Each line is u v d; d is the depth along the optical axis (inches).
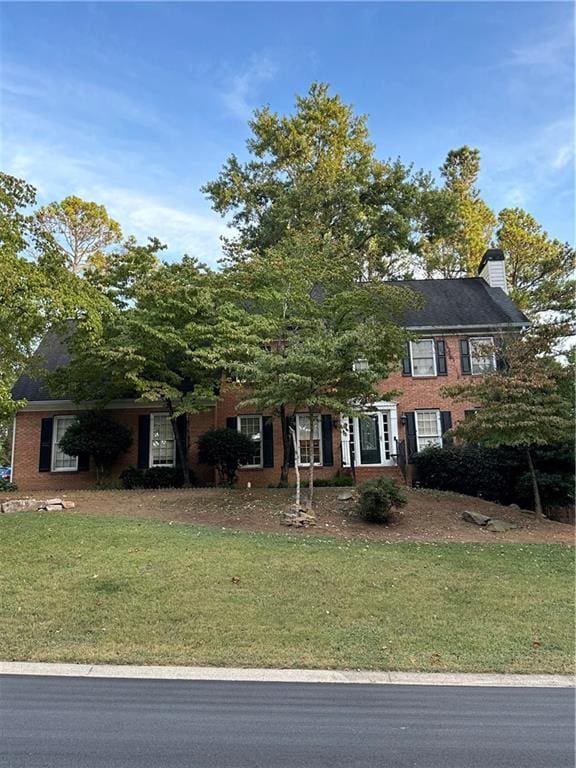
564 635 287.6
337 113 1232.8
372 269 1183.6
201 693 211.5
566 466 693.9
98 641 268.8
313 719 186.9
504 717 190.7
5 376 587.5
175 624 290.8
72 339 715.4
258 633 281.0
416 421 879.1
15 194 534.6
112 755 157.3
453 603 335.3
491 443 601.0
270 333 690.2
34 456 869.8
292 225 1122.0
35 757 155.7
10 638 271.4
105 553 416.5
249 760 154.6
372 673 237.9
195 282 716.7
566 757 159.5
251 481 866.1
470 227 1385.3
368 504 552.1
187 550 424.8
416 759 157.0
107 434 815.1
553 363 623.2
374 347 561.9
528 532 564.4
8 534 465.7
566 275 1283.2
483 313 934.4
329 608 319.3
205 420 871.1
